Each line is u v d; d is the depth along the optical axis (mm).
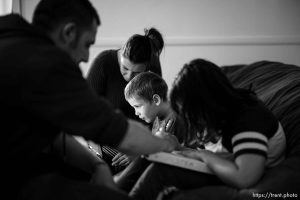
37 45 963
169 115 1622
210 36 2824
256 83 1949
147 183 1200
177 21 2785
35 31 1010
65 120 948
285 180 1130
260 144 1108
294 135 1370
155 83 1610
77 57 1128
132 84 1621
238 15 2812
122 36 2768
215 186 1182
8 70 912
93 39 1138
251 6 2803
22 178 1014
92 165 1296
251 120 1148
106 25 2744
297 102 1526
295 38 2852
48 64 924
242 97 1228
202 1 2768
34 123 975
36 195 996
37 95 916
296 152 1276
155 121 1701
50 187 1015
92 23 1105
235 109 1183
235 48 2854
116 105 1847
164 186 1215
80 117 957
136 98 1604
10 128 953
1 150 967
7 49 938
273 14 2828
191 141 1424
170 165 1220
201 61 1205
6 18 1039
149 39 1651
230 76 2180
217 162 1137
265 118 1181
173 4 2754
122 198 1057
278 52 2881
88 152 1346
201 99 1154
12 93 913
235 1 2785
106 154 1797
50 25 1051
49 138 1024
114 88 1838
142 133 1090
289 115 1488
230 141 1192
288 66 2006
